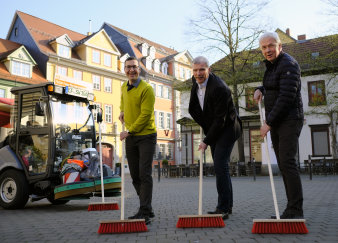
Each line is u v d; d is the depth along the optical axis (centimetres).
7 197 744
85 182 690
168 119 4472
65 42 3309
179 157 4509
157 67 4409
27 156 753
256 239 338
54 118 752
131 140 485
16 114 800
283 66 407
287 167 397
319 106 2538
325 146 2514
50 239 390
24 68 2975
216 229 395
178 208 634
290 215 390
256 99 450
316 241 323
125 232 400
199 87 477
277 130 414
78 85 807
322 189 1002
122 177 439
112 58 3725
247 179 1745
